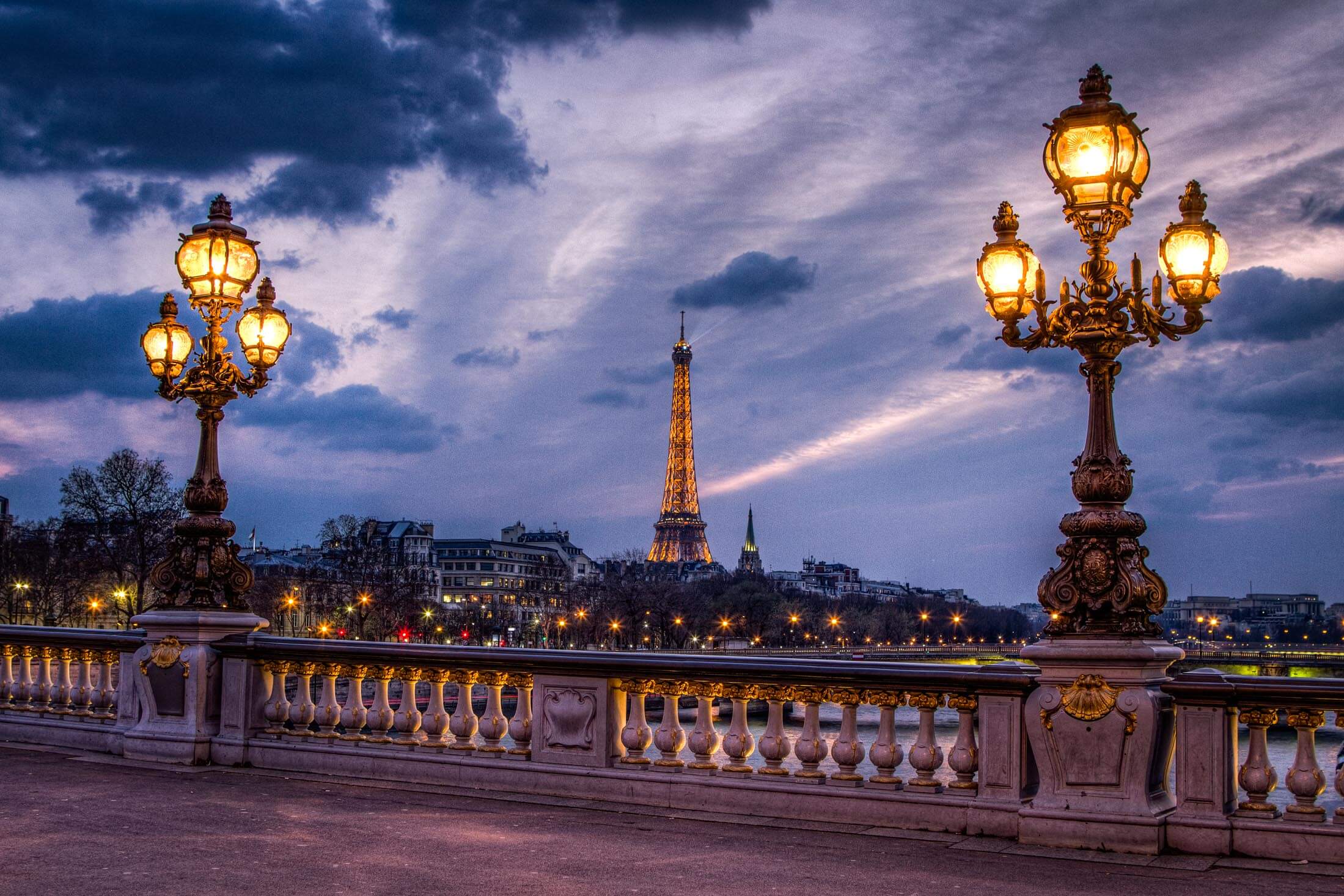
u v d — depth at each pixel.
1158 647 12.43
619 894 10.44
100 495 124.06
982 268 13.22
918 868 11.49
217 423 18.33
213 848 11.94
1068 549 12.59
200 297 17.95
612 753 14.99
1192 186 12.66
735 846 12.38
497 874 11.05
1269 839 11.86
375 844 12.24
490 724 15.87
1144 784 12.19
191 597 17.92
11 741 19.53
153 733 17.72
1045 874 11.29
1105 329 12.40
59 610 138.12
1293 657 191.88
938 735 51.56
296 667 17.22
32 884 10.45
